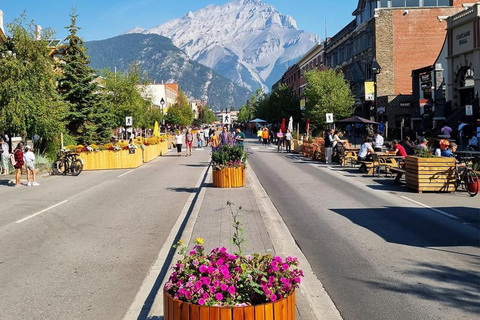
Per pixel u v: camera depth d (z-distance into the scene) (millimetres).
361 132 57406
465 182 15961
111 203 15633
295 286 4613
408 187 17578
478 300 6340
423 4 58094
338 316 5816
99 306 6418
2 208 15016
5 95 25797
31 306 6445
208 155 40750
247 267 4672
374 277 7395
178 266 4609
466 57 39250
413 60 57750
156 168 29047
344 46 70375
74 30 40906
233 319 4129
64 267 8289
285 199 15562
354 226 11242
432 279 7254
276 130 66312
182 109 122812
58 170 25984
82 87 40062
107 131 42469
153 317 5531
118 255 9055
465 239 9805
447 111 41750
